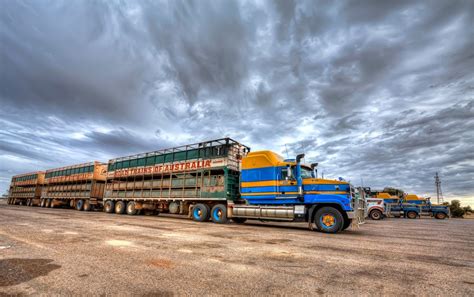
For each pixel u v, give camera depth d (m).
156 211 20.08
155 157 18.70
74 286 3.52
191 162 16.34
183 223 13.27
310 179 11.68
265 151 13.09
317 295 3.39
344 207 10.47
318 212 10.90
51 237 7.34
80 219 13.75
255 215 12.69
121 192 20.89
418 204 29.88
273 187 12.38
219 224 13.26
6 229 8.73
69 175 27.91
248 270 4.46
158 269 4.39
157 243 6.82
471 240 9.12
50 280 3.74
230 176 14.66
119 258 5.08
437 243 8.20
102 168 25.30
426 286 3.85
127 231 9.12
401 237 9.52
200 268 4.51
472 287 3.86
